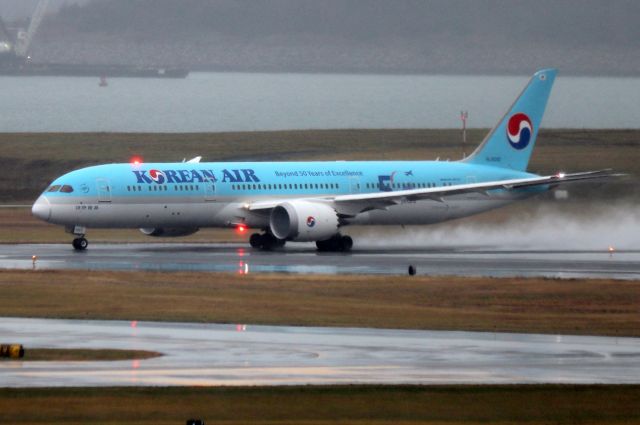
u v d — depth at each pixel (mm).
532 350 140000
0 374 123375
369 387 118562
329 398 114500
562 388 119500
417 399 114875
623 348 141875
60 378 121625
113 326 154875
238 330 152500
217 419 107125
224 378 122375
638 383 122188
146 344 141000
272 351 137125
